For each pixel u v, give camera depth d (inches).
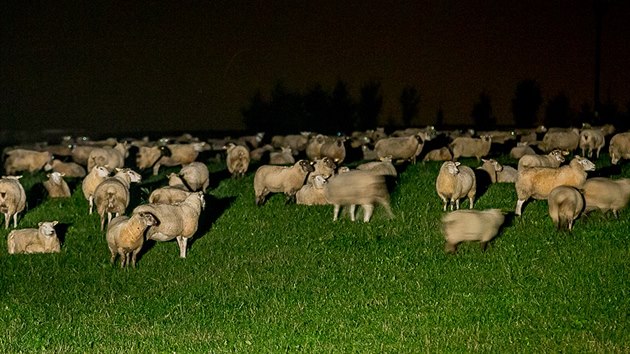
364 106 2977.4
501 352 536.1
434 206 954.7
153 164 1336.1
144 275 767.1
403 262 768.3
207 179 1092.5
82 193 1107.3
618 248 770.8
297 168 986.7
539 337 563.8
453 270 737.6
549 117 2970.0
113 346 573.0
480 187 1037.8
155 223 761.6
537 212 896.3
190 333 597.6
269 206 999.6
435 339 565.9
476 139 1384.1
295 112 2940.5
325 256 805.9
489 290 677.9
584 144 1326.3
